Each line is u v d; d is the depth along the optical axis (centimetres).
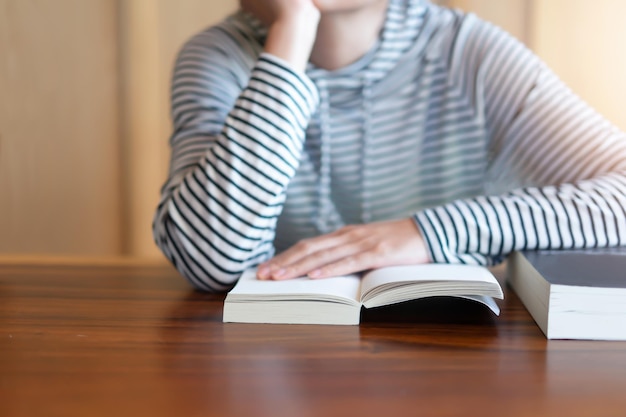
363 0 100
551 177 102
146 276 97
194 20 145
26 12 146
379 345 65
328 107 110
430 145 112
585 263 75
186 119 101
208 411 49
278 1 89
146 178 150
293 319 72
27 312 76
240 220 84
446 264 82
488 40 108
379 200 113
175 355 61
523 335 68
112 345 64
